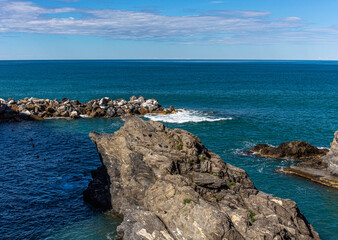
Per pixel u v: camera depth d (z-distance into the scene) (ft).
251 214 96.17
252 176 163.63
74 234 112.16
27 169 169.89
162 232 93.30
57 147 209.26
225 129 257.14
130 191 119.14
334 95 460.14
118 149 128.67
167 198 102.12
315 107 358.43
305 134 242.58
